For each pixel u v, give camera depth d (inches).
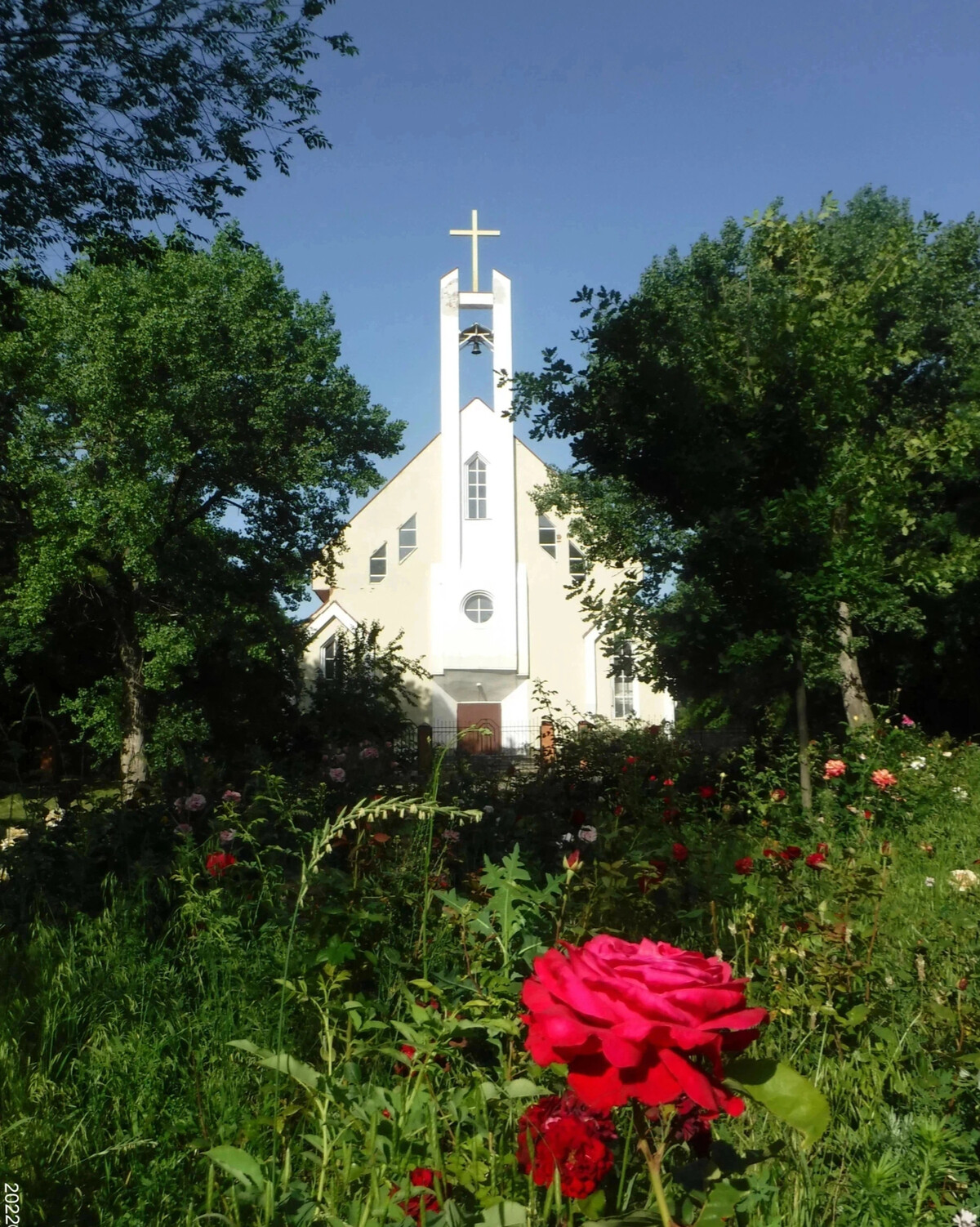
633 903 165.8
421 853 176.6
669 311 412.5
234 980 150.2
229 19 427.8
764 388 380.8
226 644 1078.4
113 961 158.9
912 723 528.7
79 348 925.2
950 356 922.7
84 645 1235.9
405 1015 130.4
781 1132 105.0
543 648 1683.1
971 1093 106.1
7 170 431.2
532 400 410.0
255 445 1050.7
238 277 1034.1
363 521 1692.9
